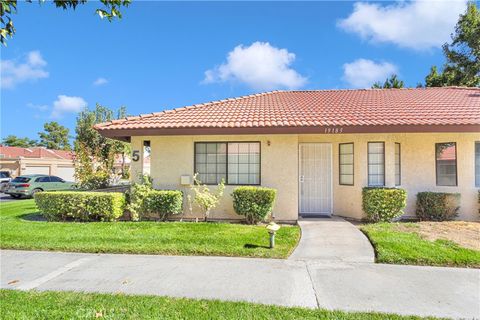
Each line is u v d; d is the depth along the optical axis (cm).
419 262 605
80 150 1869
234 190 992
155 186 1090
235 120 1053
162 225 906
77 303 436
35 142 7175
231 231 832
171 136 1090
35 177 2311
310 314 405
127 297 456
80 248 700
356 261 620
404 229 853
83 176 1725
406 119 1009
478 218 1048
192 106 1270
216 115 1133
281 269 577
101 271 570
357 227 909
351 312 411
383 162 1070
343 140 1126
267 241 743
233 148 1080
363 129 974
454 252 640
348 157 1114
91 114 2562
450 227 873
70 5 450
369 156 1076
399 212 1006
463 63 2300
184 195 1075
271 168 1055
